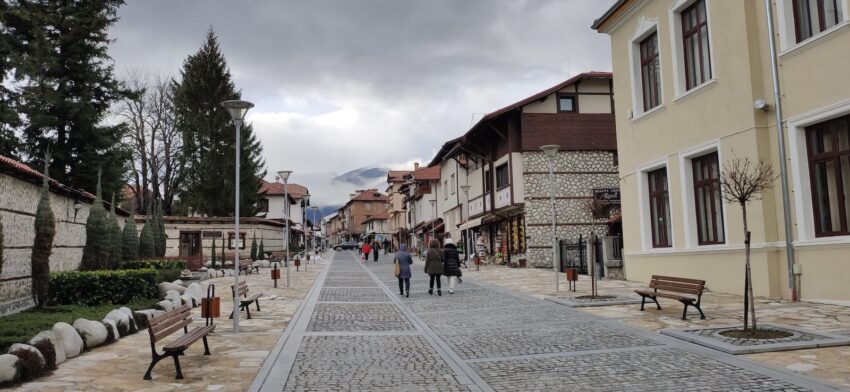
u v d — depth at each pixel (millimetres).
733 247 14516
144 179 48156
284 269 35500
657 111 17938
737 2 14281
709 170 16062
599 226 30531
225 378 7375
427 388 6840
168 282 17578
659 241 18500
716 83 15086
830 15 12133
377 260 46969
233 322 12273
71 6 30891
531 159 30750
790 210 12953
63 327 8594
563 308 13734
